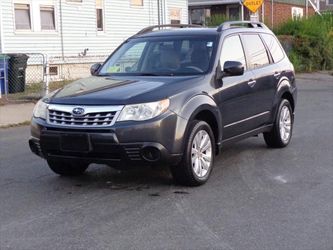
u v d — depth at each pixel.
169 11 25.97
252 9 19.52
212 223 5.53
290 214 5.79
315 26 27.64
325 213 5.82
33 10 19.16
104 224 5.53
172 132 6.35
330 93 18.33
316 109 14.30
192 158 6.68
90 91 6.65
